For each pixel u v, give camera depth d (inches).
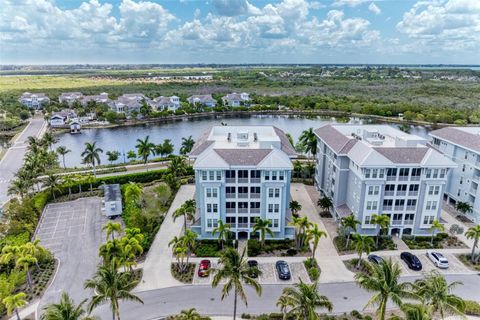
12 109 7140.8
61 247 2324.1
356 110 7504.9
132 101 7544.3
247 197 2354.8
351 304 1781.5
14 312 1726.1
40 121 6948.8
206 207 2356.1
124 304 1800.0
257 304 1788.9
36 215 2669.8
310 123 6811.0
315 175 3417.8
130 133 6058.1
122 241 1946.4
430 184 2319.1
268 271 2063.2
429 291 1371.8
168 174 3189.0
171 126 6599.4
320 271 2053.4
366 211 2379.4
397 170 2310.5
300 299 1359.5
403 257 2151.8
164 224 2630.4
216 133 2955.2
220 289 1915.6
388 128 2999.5
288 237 2438.5
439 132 3132.4
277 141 2522.1
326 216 2733.8
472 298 1824.6
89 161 3617.1
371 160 2269.9
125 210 2815.0
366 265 2079.2
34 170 3201.3
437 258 2100.1
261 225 2187.5
